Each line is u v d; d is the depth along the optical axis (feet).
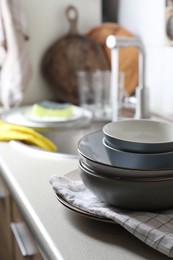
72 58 5.21
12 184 2.55
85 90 4.96
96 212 1.86
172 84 4.32
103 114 4.78
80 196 2.08
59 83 5.24
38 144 3.44
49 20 5.12
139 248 1.74
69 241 1.81
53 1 5.08
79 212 1.93
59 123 4.19
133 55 4.97
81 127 4.30
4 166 2.86
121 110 4.41
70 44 5.19
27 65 4.83
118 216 1.78
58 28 5.20
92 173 1.91
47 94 5.35
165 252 1.59
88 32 5.26
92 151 2.05
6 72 4.82
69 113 4.35
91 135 2.28
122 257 1.67
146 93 4.13
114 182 1.82
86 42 5.18
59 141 4.18
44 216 2.06
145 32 4.75
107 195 1.89
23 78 4.81
